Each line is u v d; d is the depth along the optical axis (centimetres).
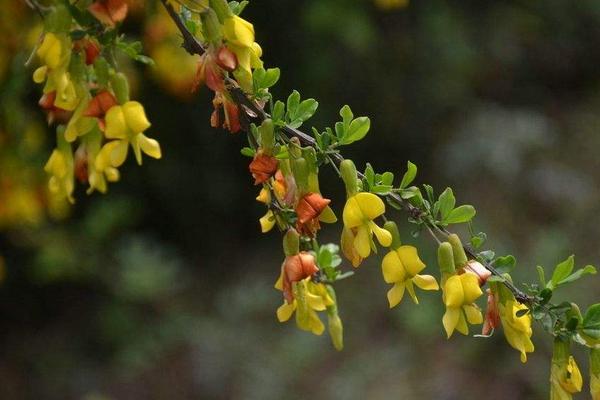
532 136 769
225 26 175
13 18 385
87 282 673
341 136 178
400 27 698
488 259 181
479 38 764
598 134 817
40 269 612
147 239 682
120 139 188
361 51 646
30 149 404
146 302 667
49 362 644
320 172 684
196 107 666
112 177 213
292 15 642
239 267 712
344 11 629
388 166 734
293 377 631
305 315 196
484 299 507
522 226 723
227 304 677
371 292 680
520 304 182
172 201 695
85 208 647
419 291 667
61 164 213
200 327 659
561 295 670
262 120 179
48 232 595
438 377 625
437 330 649
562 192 748
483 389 621
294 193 178
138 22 415
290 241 189
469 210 179
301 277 188
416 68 709
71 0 192
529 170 755
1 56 388
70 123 188
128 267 620
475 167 743
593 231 729
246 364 638
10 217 418
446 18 708
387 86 698
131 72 432
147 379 635
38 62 370
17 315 673
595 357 175
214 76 176
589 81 894
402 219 680
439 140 745
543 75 862
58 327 666
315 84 670
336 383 626
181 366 639
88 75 193
